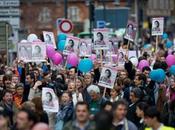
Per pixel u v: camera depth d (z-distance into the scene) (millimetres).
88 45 30609
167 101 23906
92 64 27750
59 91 24984
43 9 106812
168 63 31438
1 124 17391
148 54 37531
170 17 95688
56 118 22250
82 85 24406
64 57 31625
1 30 37688
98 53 31453
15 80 26359
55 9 106625
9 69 30312
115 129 18297
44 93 22047
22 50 28719
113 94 24188
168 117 21750
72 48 30484
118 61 30875
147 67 28594
